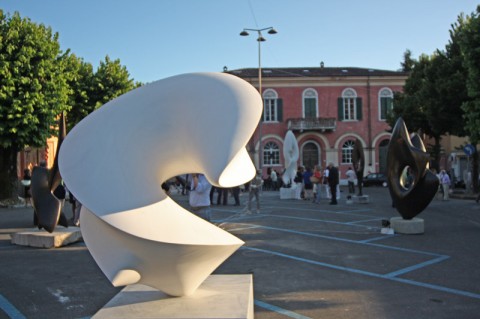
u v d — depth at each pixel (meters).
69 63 25.16
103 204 3.27
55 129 21.81
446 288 5.85
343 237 10.11
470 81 20.58
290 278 6.47
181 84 3.53
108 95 26.38
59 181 9.93
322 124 41.22
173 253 3.27
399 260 7.60
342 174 42.12
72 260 8.05
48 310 5.24
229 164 3.18
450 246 8.91
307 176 21.70
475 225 12.08
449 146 38.28
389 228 10.73
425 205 10.50
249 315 3.42
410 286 5.96
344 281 6.25
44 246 9.34
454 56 25.44
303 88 42.00
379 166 42.53
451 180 26.97
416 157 10.27
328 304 5.24
